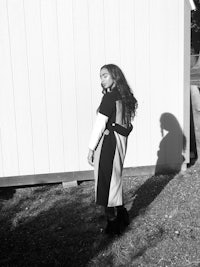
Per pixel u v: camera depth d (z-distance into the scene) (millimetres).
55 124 4254
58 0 4066
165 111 4453
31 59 4113
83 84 4230
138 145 4465
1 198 4078
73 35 4141
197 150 4930
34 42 4094
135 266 2721
